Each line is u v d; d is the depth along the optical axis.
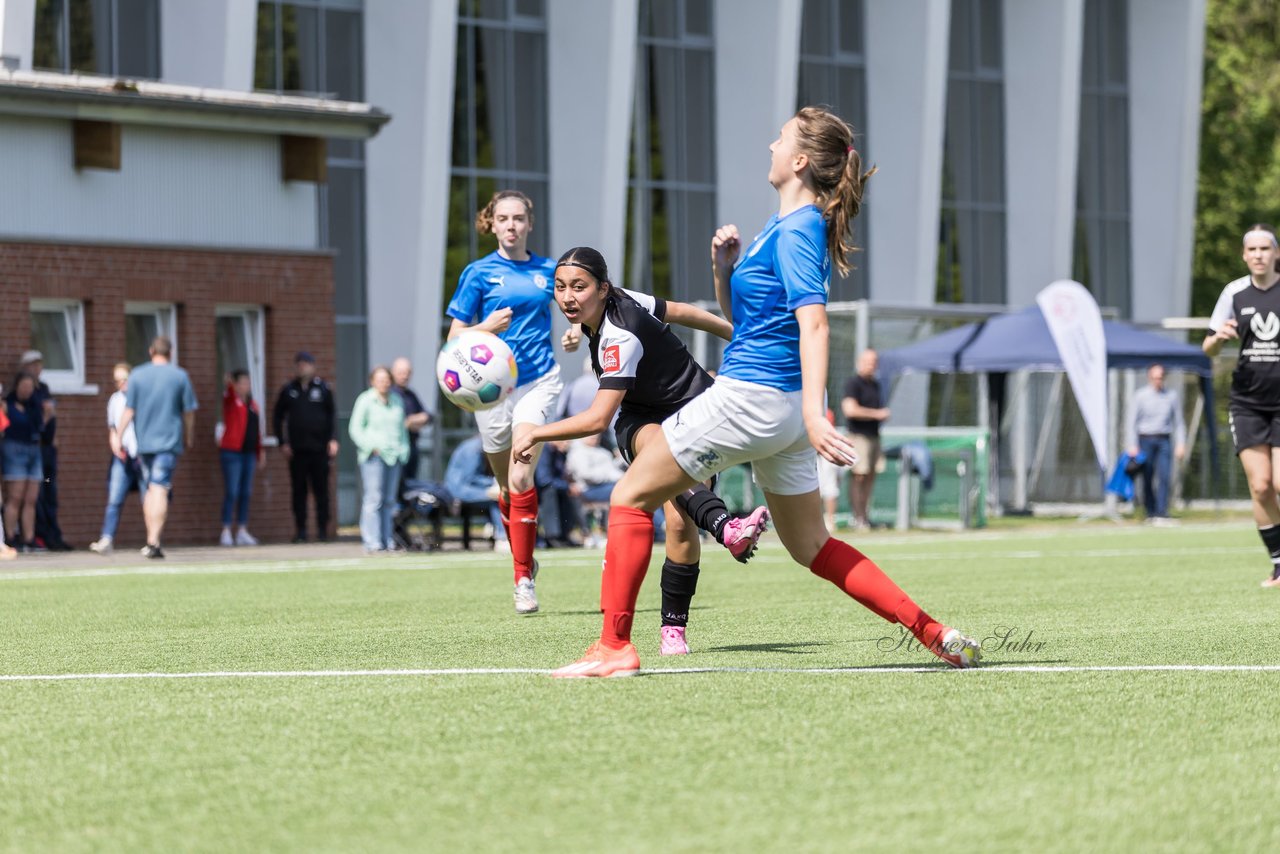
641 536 15.62
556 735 12.43
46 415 46.97
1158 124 91.75
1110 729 12.62
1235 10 114.88
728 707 13.64
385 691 14.91
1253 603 24.61
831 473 55.62
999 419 66.44
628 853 9.01
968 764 11.32
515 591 24.38
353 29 68.88
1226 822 9.69
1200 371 59.91
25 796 10.71
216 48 62.88
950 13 86.19
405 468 49.97
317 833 9.58
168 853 9.23
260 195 53.78
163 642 20.48
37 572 36.78
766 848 9.09
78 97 49.16
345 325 68.38
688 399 16.62
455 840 9.36
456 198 71.81
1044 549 42.47
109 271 49.91
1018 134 87.31
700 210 78.62
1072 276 89.75
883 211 83.31
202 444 51.50
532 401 23.88
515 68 73.19
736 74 78.69
